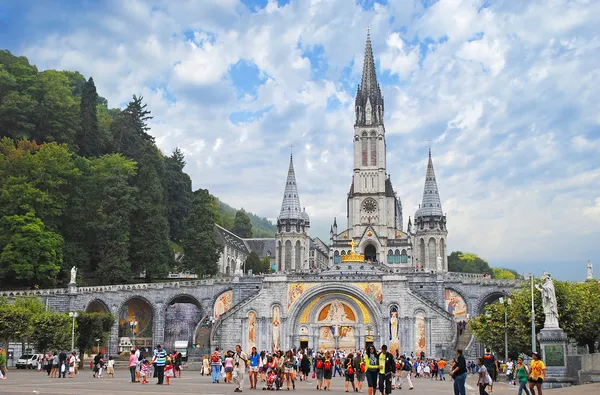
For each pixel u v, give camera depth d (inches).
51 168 3676.2
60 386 1459.2
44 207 3580.2
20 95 4160.9
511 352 2618.1
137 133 5191.9
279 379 1585.9
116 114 6387.8
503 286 3634.4
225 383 1793.8
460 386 1078.4
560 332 1737.2
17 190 3442.4
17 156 3587.6
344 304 3582.7
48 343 2573.8
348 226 6264.8
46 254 3341.5
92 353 3280.0
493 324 2608.3
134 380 1768.0
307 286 3582.7
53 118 4249.5
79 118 4517.7
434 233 5098.4
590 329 2536.9
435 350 3400.6
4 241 3321.9
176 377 2148.1
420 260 5113.2
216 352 1873.8
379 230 6008.9
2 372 1726.1
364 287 3545.8
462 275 3853.3
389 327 3491.6
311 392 1498.5
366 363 1237.7
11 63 4461.1
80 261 3791.8
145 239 3976.4
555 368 1718.8
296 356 2522.1
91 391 1301.7
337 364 2561.5
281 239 5502.0
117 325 3508.9
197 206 4224.9
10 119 3954.2
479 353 3144.7
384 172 6136.8
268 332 3548.2
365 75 6353.3
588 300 2581.2
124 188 3922.2
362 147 6181.1
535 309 2459.4
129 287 3577.8
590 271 3412.9
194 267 4133.9
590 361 1684.3
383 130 6284.5
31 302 2743.6
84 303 3334.2
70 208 3823.8
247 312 3572.8
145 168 4148.6
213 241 4207.7
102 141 4670.3
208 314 3703.3
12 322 2438.5
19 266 3245.6
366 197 6087.6
